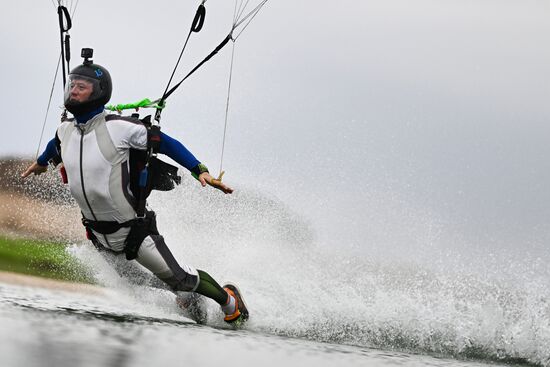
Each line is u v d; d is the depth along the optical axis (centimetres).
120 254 2758
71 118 2706
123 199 2591
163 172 2677
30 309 2342
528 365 2702
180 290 2752
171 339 2112
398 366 2178
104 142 2547
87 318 2308
